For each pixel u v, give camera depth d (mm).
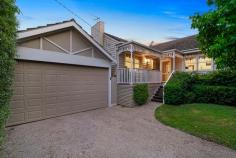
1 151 3932
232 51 3596
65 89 7863
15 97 6074
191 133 5562
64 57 7785
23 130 5547
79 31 8344
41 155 3846
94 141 4793
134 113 8578
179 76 12656
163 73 18062
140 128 6109
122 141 4848
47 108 7125
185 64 16797
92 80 9281
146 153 4117
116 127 6168
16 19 4453
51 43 7352
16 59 6094
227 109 8688
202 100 11008
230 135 5215
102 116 7797
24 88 6363
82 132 5520
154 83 13578
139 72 11648
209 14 4023
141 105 10891
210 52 4082
